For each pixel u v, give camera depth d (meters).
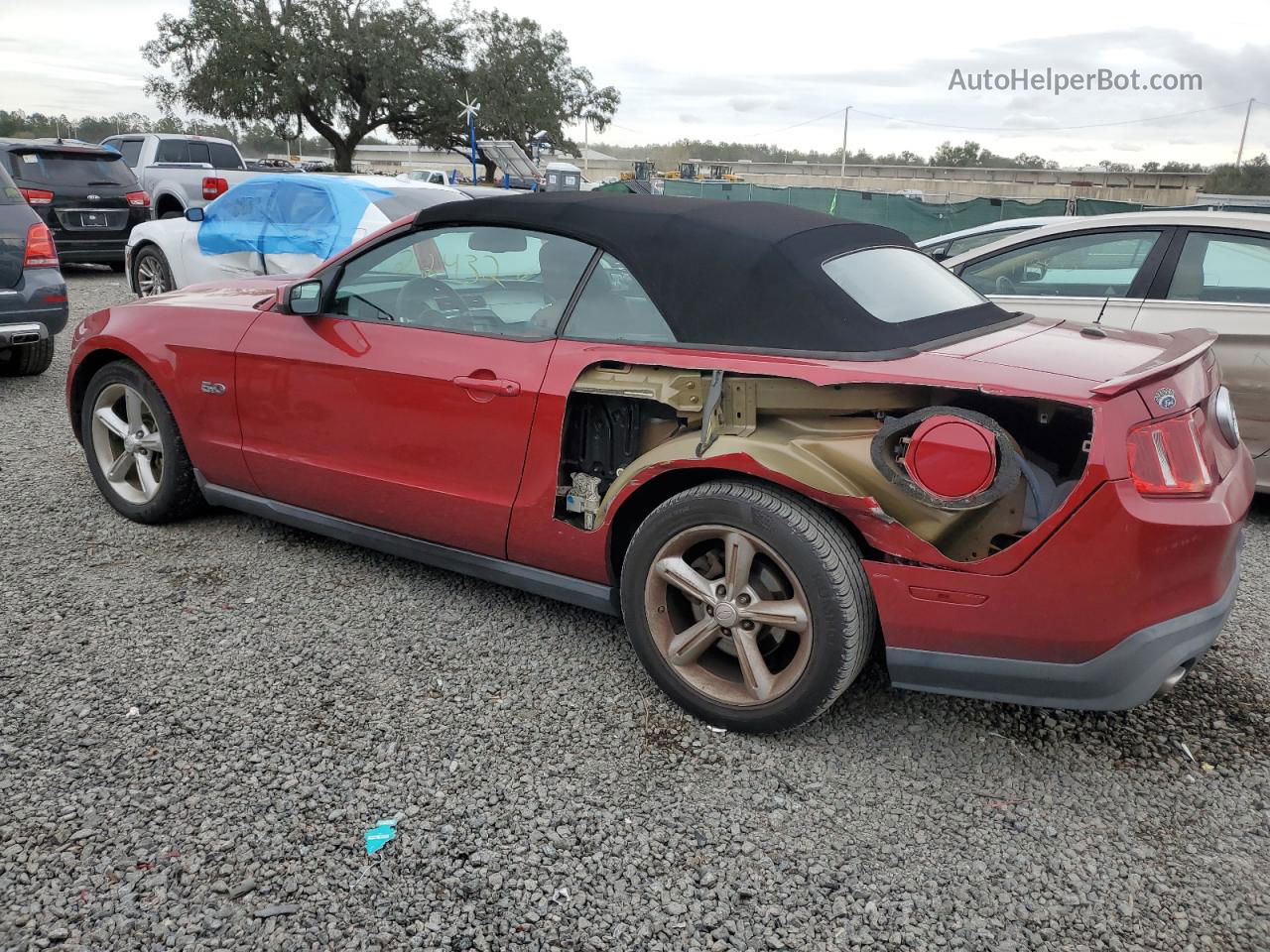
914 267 3.26
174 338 4.02
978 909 2.20
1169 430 2.38
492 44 41.62
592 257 3.06
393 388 3.37
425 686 3.08
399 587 3.80
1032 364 2.53
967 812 2.54
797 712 2.70
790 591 2.71
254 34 36.34
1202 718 3.02
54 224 11.94
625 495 2.88
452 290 3.35
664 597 2.92
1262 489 4.89
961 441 2.36
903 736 2.89
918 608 2.55
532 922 2.12
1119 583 2.34
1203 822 2.53
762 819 2.49
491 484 3.21
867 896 2.23
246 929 2.06
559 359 3.02
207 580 3.79
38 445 5.44
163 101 38.41
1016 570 2.43
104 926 2.05
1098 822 2.52
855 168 54.09
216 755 2.66
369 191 7.59
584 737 2.83
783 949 2.07
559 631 3.49
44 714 2.81
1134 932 2.14
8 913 2.07
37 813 2.38
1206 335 2.97
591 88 44.03
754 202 3.26
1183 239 5.03
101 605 3.53
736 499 2.66
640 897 2.20
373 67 37.22
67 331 9.00
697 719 2.93
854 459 2.57
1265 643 3.53
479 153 39.16
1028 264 5.54
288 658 3.21
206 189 11.38
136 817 2.39
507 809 2.49
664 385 2.79
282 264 7.76
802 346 2.68
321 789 2.53
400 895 2.18
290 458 3.74
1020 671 2.52
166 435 4.14
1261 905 2.23
